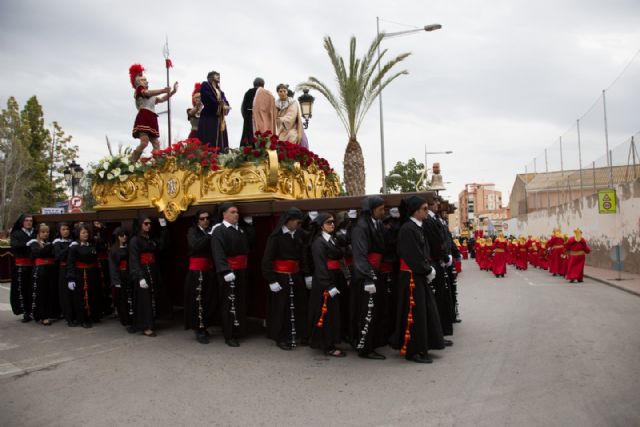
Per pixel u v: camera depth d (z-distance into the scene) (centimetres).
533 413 424
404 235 590
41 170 4028
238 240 699
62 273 854
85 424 421
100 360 621
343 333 680
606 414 419
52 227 959
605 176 2119
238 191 732
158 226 866
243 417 430
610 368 555
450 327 678
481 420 411
